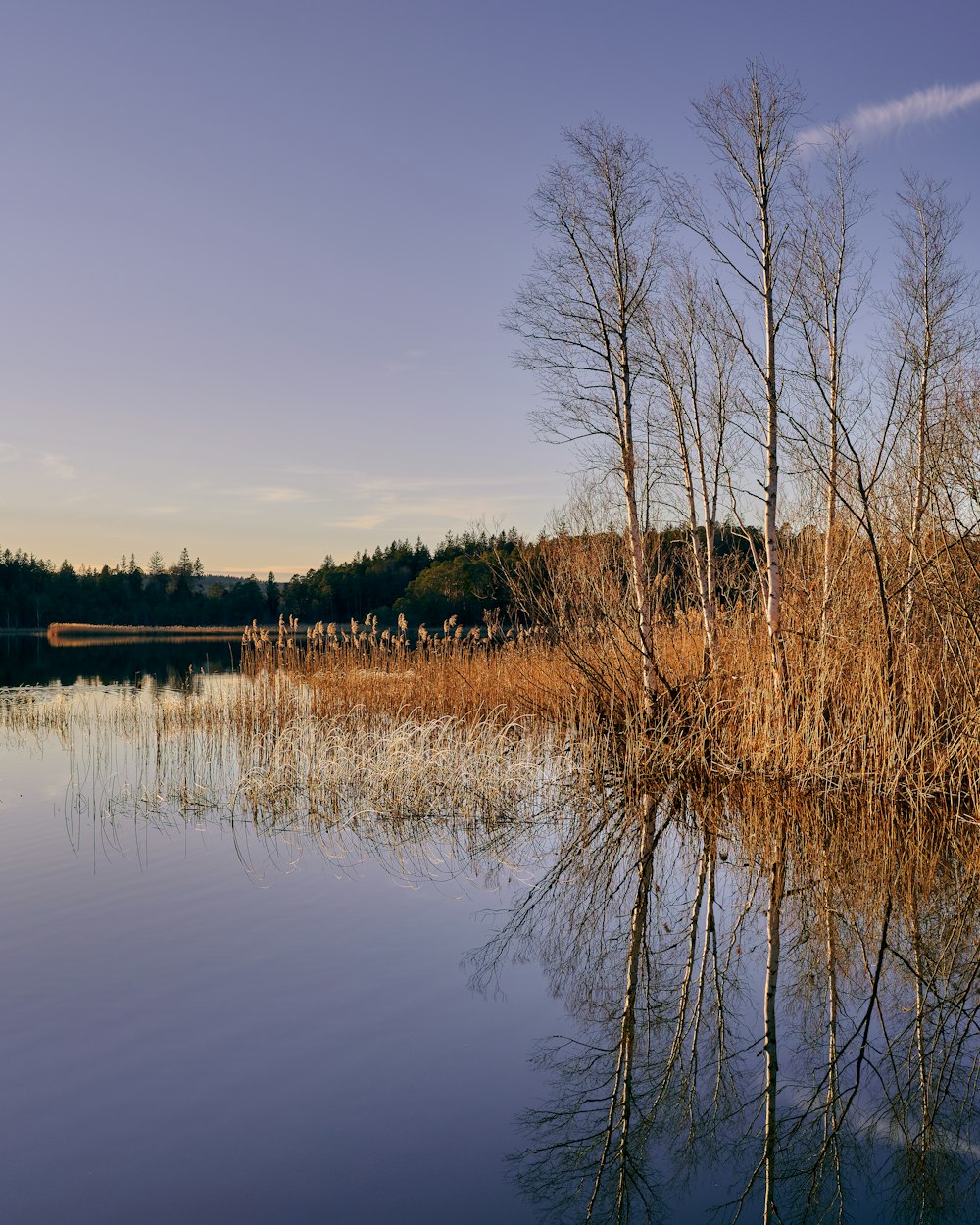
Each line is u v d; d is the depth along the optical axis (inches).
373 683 806.5
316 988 257.3
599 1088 212.5
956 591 533.6
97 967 268.4
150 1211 163.6
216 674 1375.5
